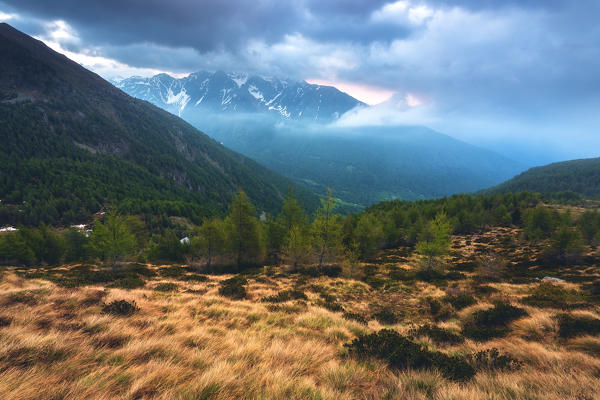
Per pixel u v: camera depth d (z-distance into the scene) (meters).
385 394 4.34
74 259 46.97
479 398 4.02
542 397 4.16
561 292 15.34
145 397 3.55
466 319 11.73
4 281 14.29
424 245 25.72
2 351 4.28
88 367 4.23
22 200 118.50
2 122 172.25
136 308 9.07
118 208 117.50
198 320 8.74
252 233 29.31
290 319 10.09
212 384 3.84
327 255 26.72
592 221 41.47
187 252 37.12
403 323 12.15
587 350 7.08
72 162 167.12
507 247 44.16
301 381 4.45
